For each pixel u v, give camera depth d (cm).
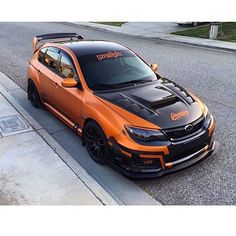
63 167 495
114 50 600
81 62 553
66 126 636
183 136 448
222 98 795
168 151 432
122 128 441
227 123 646
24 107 735
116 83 532
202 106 510
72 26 2238
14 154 531
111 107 470
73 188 445
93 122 491
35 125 639
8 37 1695
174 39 1706
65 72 579
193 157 462
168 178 469
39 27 2123
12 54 1280
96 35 1847
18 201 418
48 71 633
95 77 534
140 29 2088
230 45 1503
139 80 550
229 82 930
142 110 459
